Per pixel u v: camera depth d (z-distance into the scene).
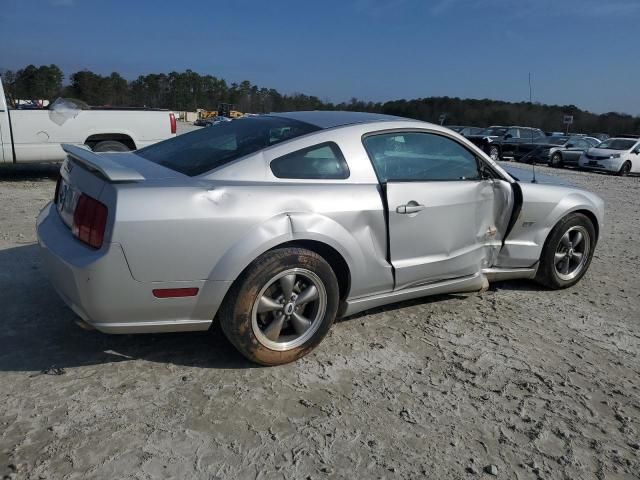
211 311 3.08
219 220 2.98
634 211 10.63
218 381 3.14
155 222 2.85
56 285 3.13
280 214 3.16
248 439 2.65
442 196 3.91
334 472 2.47
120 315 2.92
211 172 3.24
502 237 4.53
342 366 3.42
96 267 2.80
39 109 9.45
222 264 3.00
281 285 3.23
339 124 3.73
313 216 3.27
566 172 20.98
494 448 2.74
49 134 9.41
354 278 3.55
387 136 3.81
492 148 24.78
